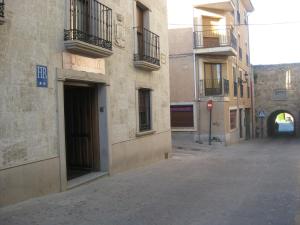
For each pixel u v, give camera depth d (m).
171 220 6.77
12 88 7.50
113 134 11.85
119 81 12.34
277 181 11.04
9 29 7.43
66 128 11.84
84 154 11.67
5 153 7.29
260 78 42.62
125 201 8.21
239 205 7.94
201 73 27.27
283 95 42.09
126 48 12.93
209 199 8.51
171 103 27.64
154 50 15.52
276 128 52.03
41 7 8.39
